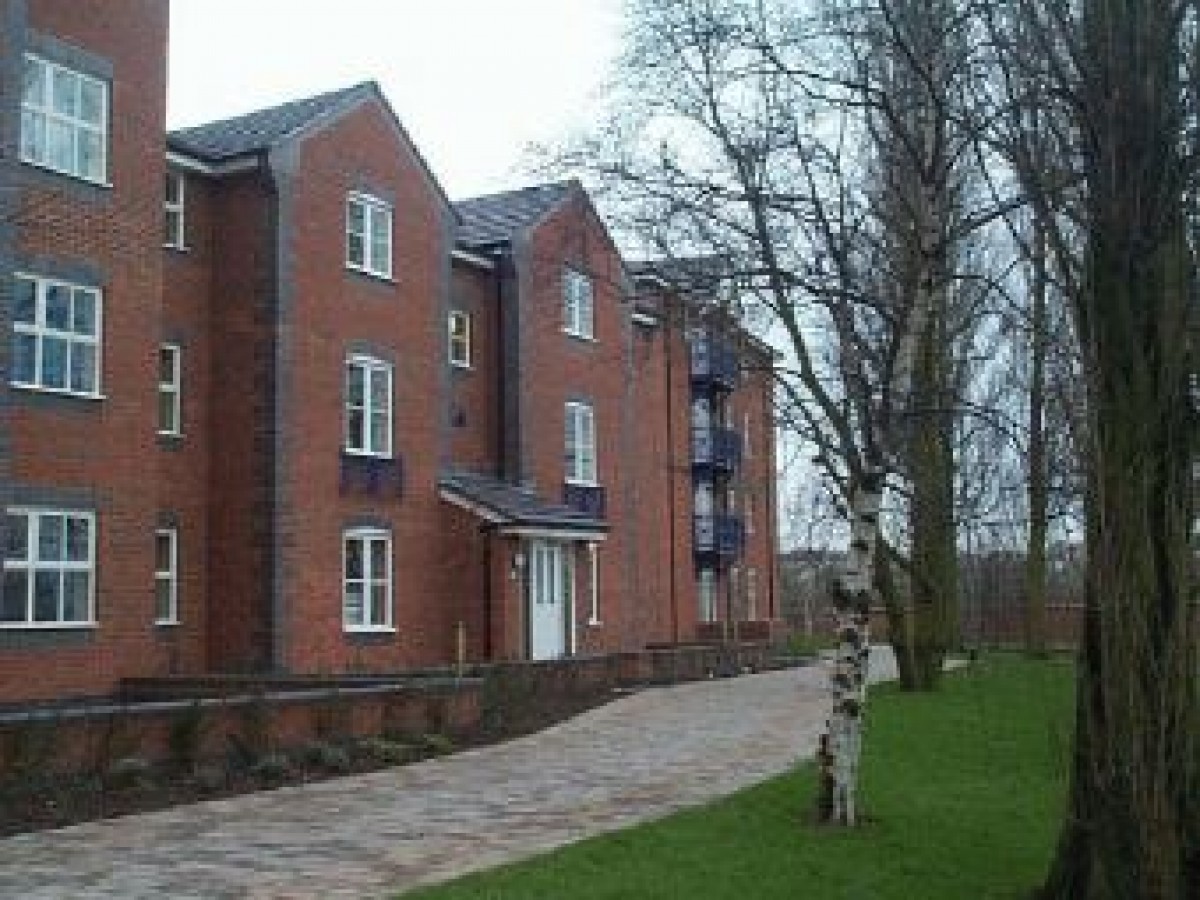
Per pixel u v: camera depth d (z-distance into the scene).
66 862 10.20
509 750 17.38
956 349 26.38
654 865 10.08
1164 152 8.93
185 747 14.67
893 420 13.09
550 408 32.66
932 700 23.28
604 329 35.28
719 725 20.17
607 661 26.48
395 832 11.48
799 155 13.15
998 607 29.88
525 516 28.36
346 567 25.92
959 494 25.98
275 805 12.97
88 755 13.75
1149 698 8.68
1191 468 8.88
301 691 17.36
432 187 28.78
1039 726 19.64
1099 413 8.95
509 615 28.31
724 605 43.44
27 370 19.81
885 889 10.31
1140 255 8.91
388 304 27.27
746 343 14.37
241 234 24.94
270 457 24.33
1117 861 8.67
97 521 20.67
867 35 11.90
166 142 23.41
